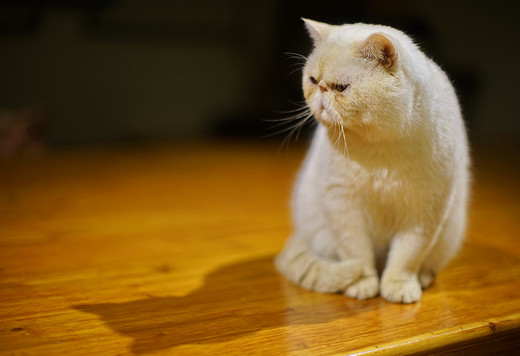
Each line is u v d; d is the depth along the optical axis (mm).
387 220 758
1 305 736
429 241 751
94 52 2191
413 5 2229
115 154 1896
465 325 701
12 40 2043
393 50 662
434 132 701
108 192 1331
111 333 674
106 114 2262
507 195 1332
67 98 2178
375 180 721
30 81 2102
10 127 1841
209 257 918
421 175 706
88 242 979
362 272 779
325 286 781
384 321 710
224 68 2457
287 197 1314
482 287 809
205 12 2363
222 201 1269
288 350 646
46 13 2070
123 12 2205
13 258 896
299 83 2270
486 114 2410
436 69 751
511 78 2402
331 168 749
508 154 1961
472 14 2340
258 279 831
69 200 1251
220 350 644
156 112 2357
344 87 682
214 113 2465
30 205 1202
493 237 1021
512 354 727
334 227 776
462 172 773
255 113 2371
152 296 771
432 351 678
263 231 1055
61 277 827
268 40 2420
